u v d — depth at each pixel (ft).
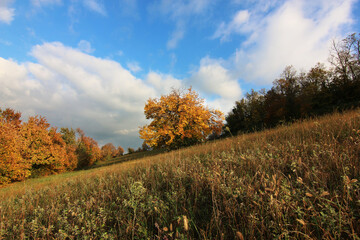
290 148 11.48
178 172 11.35
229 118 161.07
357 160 7.54
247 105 154.40
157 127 70.28
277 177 7.27
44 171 68.74
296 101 90.94
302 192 5.85
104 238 6.42
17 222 9.47
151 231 6.84
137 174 16.34
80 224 8.02
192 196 8.89
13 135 51.75
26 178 61.31
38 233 7.88
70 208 9.50
